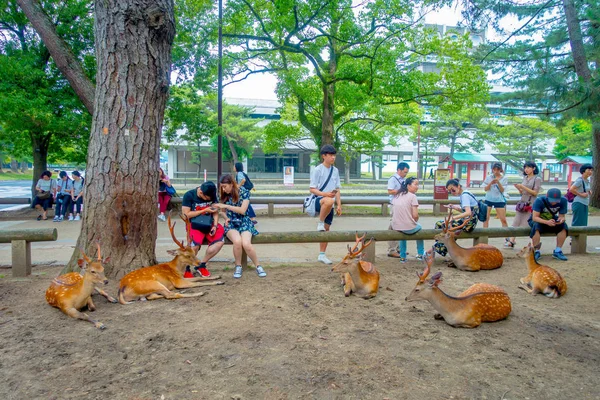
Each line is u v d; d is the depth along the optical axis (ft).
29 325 12.44
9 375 9.61
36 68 38.75
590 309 14.82
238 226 18.01
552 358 10.79
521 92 43.80
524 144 109.50
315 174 19.89
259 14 42.39
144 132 16.75
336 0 36.42
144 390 9.02
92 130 16.78
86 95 22.93
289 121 75.92
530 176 26.08
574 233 23.30
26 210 45.42
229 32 43.47
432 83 42.80
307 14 37.37
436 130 108.27
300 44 40.68
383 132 84.89
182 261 15.88
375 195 76.64
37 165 46.65
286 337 11.70
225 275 18.28
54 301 13.47
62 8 39.42
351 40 39.14
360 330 12.29
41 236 18.17
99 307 13.97
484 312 12.83
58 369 9.89
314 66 41.73
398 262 21.47
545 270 16.46
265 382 9.34
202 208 17.44
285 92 47.60
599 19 29.91
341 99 44.39
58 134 44.37
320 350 10.91
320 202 19.88
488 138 108.17
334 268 14.79
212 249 17.67
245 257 19.54
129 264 16.80
